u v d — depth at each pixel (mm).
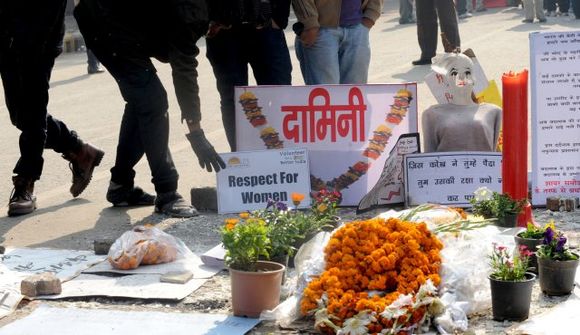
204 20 6512
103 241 6289
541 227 5941
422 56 15445
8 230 7184
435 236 5113
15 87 7312
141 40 6906
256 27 7480
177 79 6691
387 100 7535
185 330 4965
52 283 5527
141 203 7812
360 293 4809
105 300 5469
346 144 7516
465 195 7164
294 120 7539
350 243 4996
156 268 5906
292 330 4945
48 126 7754
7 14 7125
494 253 5125
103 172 9305
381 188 7223
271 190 7293
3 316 5242
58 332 4988
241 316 5125
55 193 8438
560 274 5223
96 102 13945
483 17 23453
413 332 4754
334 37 8141
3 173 9430
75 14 7059
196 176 8875
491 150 7359
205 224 7051
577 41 7133
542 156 7203
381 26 22688
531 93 7188
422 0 15188
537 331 4742
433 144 7449
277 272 5117
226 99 7738
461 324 4809
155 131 7199
